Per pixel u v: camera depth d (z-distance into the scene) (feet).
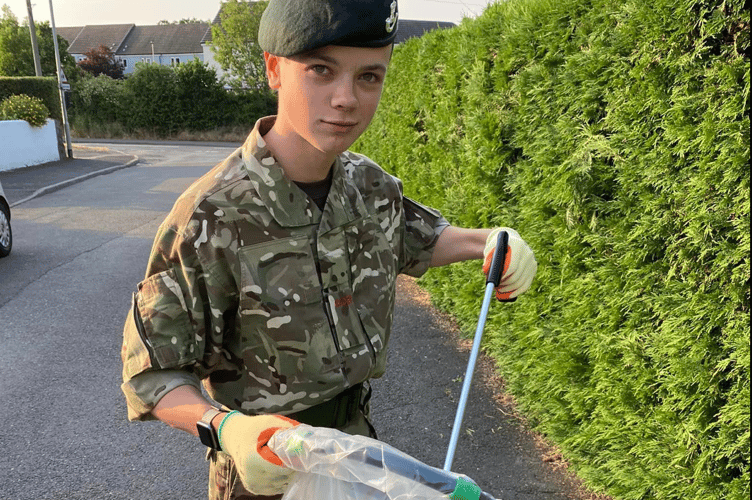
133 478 10.30
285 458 3.31
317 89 3.78
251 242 4.16
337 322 4.48
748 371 7.06
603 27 8.91
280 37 3.70
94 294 19.65
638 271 8.32
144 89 105.09
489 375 13.56
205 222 4.05
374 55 3.76
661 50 7.79
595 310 9.52
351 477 3.22
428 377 13.50
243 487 4.66
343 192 4.55
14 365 14.51
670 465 8.00
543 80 10.71
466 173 14.46
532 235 11.05
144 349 3.99
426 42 17.94
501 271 4.94
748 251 6.84
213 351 4.31
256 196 4.16
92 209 35.40
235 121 106.32
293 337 4.35
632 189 8.48
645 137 8.30
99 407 12.59
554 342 10.84
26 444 11.27
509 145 12.32
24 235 28.30
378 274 4.76
